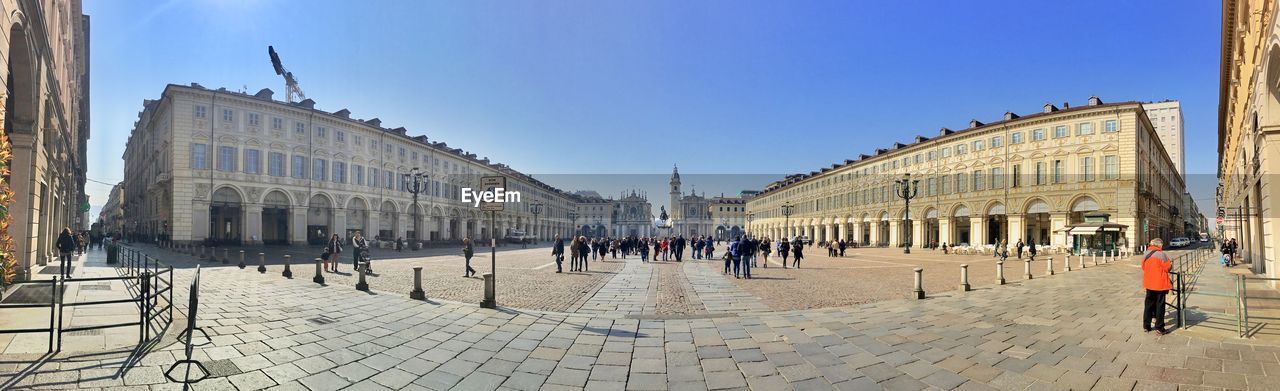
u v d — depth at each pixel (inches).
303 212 1830.7
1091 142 1663.4
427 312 393.4
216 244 1566.2
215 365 243.1
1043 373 240.7
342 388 217.6
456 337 311.1
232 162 1658.5
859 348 287.3
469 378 233.8
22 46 495.2
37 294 457.7
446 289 553.9
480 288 567.8
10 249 379.6
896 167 2390.5
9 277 373.1
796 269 921.5
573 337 313.4
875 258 1355.8
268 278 640.4
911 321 365.1
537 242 2878.9
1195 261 966.4
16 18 442.0
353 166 2016.5
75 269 760.3
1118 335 316.5
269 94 1804.9
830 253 1472.7
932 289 576.4
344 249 1571.1
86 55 1540.4
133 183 2458.2
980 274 799.1
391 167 2196.1
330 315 374.9
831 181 2935.5
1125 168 1589.6
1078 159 1685.5
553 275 766.5
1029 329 336.2
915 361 261.4
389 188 2177.7
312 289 528.1
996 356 269.9
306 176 1844.2
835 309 424.5
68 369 227.8
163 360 245.8
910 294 531.2
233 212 1772.9
